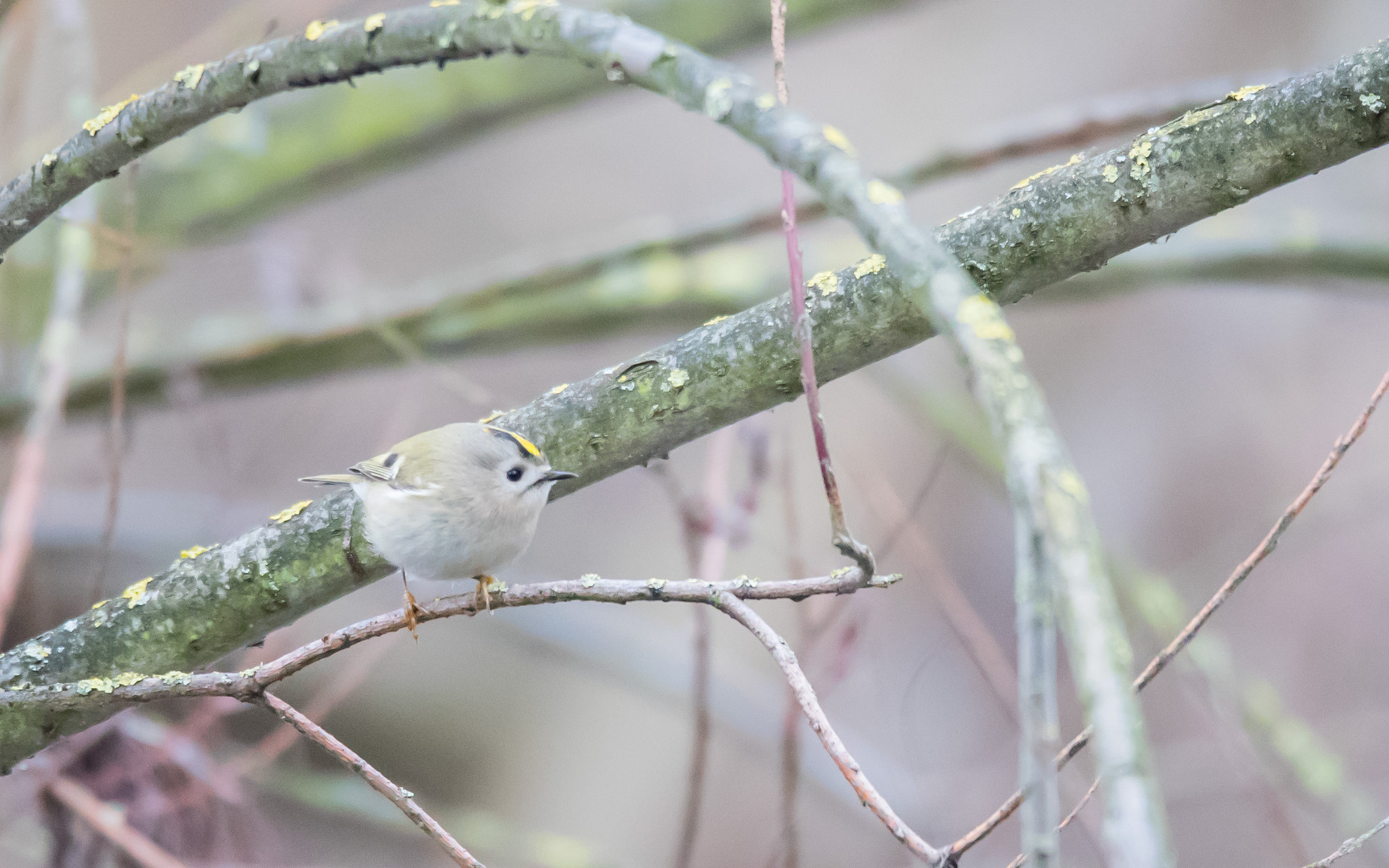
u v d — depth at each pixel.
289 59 5.20
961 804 6.47
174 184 5.57
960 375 7.92
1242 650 7.71
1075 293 5.54
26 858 5.50
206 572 5.24
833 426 8.34
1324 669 7.54
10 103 5.45
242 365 5.56
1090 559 4.58
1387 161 7.43
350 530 5.24
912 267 5.09
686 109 5.14
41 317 5.55
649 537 8.69
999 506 8.24
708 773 8.08
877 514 5.44
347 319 5.55
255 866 5.43
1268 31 8.62
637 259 5.53
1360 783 6.68
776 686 6.95
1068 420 9.05
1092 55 9.00
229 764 5.40
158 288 7.37
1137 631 5.53
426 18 5.19
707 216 5.53
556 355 8.32
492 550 5.25
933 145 5.47
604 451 5.24
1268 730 5.48
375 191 8.78
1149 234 5.20
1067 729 6.46
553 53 5.17
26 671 5.23
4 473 5.52
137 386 5.56
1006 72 9.05
